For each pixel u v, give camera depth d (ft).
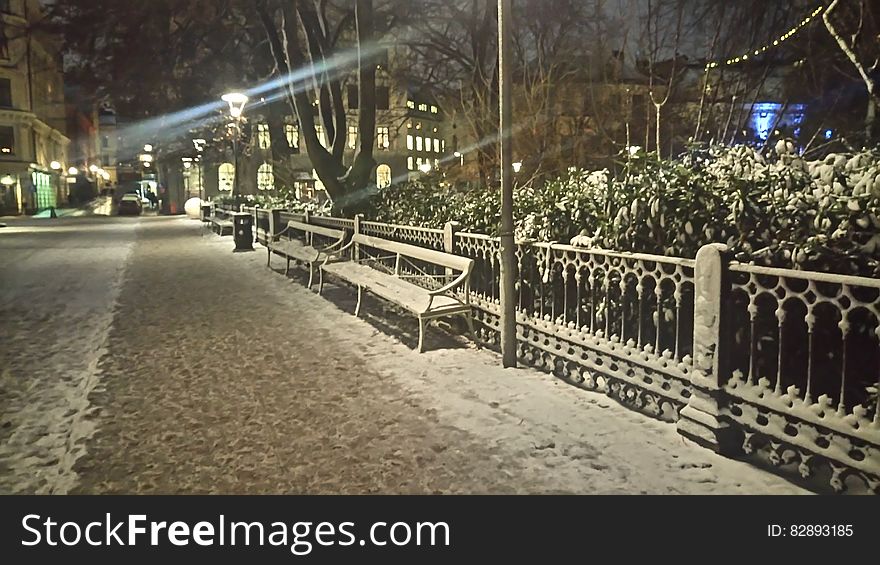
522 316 21.30
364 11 54.70
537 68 72.95
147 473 13.53
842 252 13.02
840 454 11.64
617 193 17.87
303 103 58.34
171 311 31.63
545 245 20.17
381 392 18.45
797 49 54.65
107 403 17.89
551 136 69.21
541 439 14.85
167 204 208.74
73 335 26.50
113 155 391.45
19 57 188.96
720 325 13.82
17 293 37.93
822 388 13.92
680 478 12.89
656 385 15.97
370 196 49.60
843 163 15.90
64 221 145.48
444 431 15.43
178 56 80.48
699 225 15.66
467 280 23.45
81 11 74.02
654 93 61.36
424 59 96.27
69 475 13.50
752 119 58.34
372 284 28.12
